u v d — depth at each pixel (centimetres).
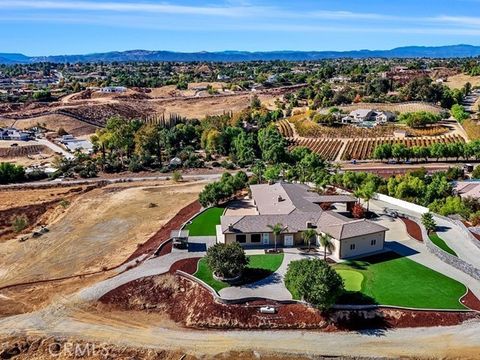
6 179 11906
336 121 17862
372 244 6712
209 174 12700
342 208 8575
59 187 11444
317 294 4925
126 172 12962
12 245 7675
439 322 5056
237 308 5272
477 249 6625
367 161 13975
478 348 4694
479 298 5441
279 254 6631
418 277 5950
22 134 17775
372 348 4725
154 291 5744
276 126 17750
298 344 4806
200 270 6125
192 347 4794
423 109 19412
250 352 4706
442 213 7994
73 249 7388
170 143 16162
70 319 5303
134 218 8788
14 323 5228
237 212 8425
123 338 4953
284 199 8025
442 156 13525
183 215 8750
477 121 16762
